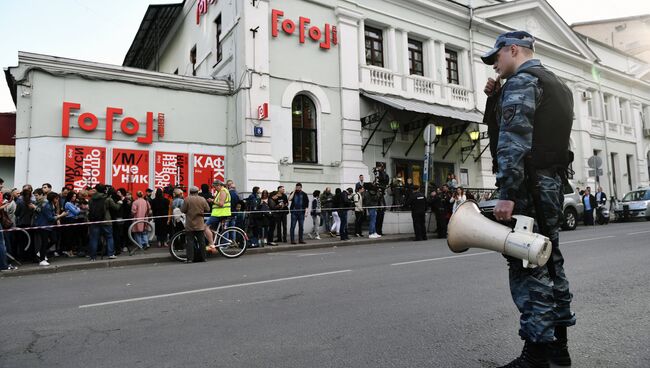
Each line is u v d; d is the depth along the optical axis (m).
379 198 14.23
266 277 6.75
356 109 16.09
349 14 16.27
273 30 14.56
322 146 15.31
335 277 6.48
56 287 6.68
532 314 2.37
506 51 2.63
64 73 11.85
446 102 18.64
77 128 11.95
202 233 9.67
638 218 21.45
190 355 3.31
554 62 24.09
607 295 4.82
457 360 3.03
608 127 27.11
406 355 3.16
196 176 13.60
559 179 2.56
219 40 16.47
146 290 6.07
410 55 18.50
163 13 20.17
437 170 18.28
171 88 13.43
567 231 15.07
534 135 2.44
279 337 3.68
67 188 11.02
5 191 10.38
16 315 4.81
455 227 2.61
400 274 6.57
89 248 9.93
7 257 9.27
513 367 2.46
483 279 5.96
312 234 14.02
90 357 3.35
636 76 29.59
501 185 2.37
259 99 14.05
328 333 3.75
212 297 5.38
